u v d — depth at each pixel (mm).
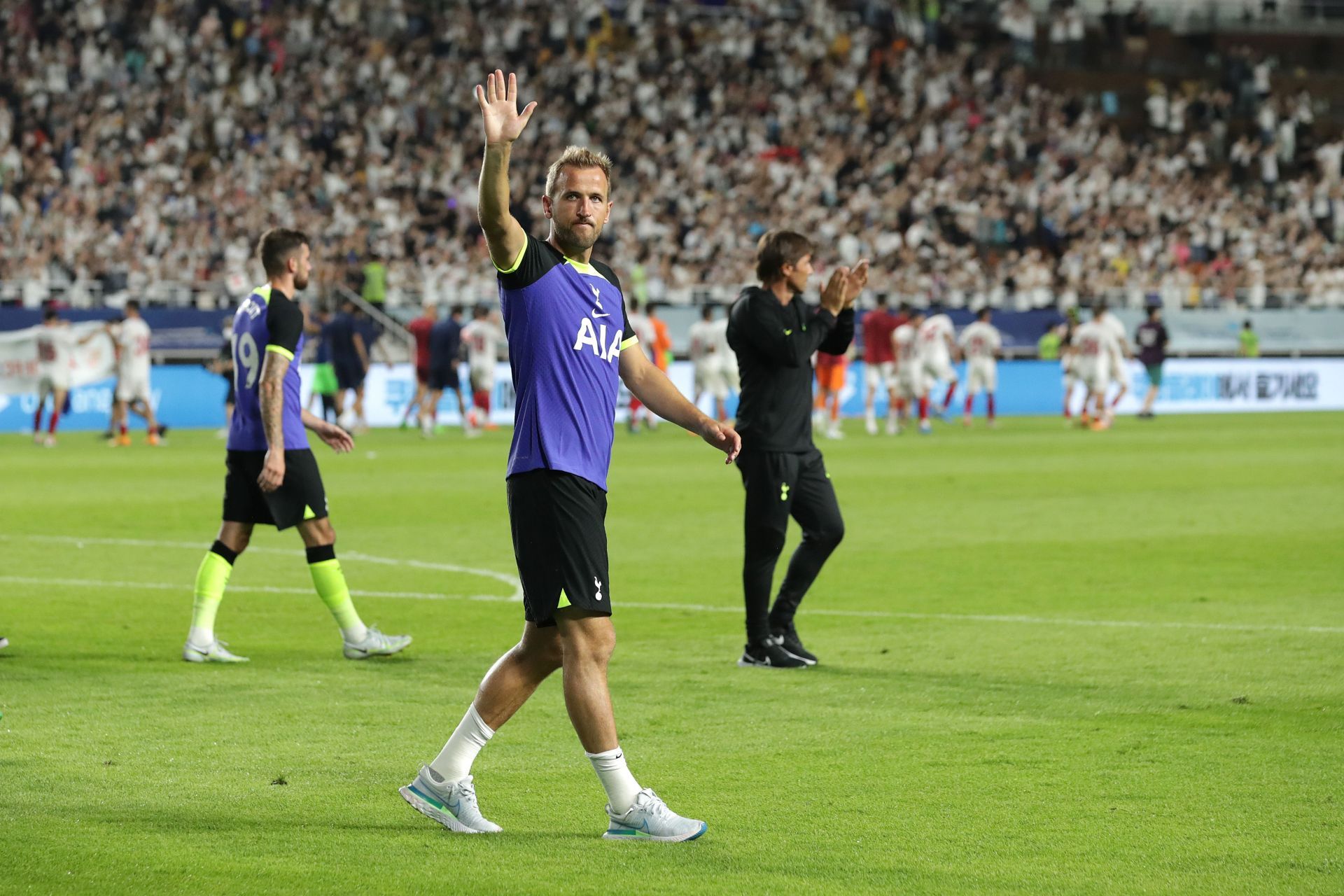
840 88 161625
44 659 28703
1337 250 154875
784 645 28375
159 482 65750
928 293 135500
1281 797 19094
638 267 124625
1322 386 132500
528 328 17438
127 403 89188
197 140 132500
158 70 136750
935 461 76562
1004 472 69812
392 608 35219
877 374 98750
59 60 132625
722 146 150750
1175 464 74062
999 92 167375
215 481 66125
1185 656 28984
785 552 43219
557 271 17547
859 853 16797
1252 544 45688
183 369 104562
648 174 145125
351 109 139500
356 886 15641
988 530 49219
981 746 21984
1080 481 65750
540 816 18500
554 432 17406
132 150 129000
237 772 20391
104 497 59375
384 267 120688
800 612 34406
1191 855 16672
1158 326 115188
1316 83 179125
